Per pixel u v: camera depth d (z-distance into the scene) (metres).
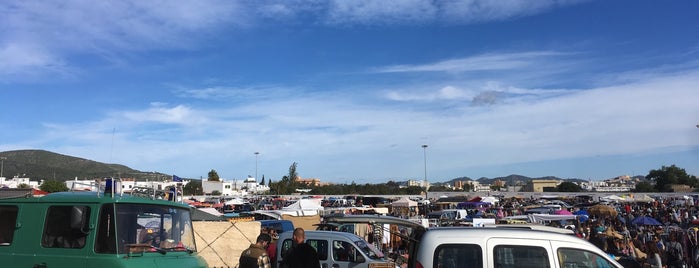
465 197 56.44
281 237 13.49
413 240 7.25
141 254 6.90
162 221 7.50
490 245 6.57
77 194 7.28
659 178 166.00
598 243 18.72
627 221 32.75
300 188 138.00
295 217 25.88
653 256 14.55
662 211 39.94
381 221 8.32
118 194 7.29
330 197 77.50
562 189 161.00
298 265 8.23
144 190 8.34
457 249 6.63
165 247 7.37
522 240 6.57
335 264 12.95
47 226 7.04
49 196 7.24
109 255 6.66
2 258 7.05
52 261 6.81
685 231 18.17
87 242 6.77
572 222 27.44
